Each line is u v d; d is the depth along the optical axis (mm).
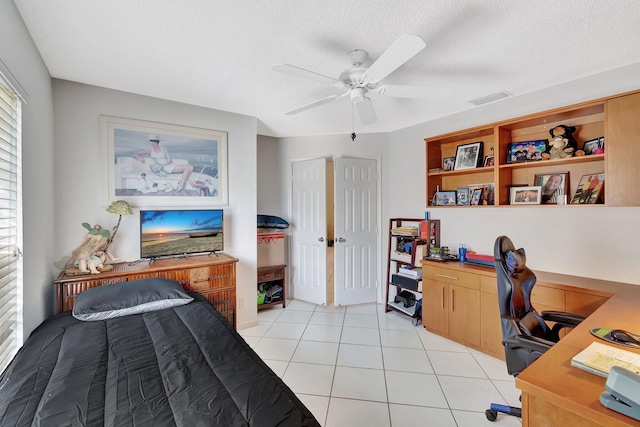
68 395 1042
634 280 2090
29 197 1669
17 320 1553
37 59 1800
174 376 1174
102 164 2395
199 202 2863
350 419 1766
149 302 1941
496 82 2332
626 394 746
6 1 1322
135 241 2535
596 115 2248
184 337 1539
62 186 2236
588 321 1379
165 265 2414
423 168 3496
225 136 2996
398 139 3799
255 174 3195
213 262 2564
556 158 2322
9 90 1422
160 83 2318
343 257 3842
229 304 2654
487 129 2711
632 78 2047
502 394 2002
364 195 3938
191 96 2596
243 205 3127
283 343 2787
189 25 1571
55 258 2193
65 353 1358
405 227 3607
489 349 2512
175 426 908
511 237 2736
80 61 1959
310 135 4062
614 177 1983
